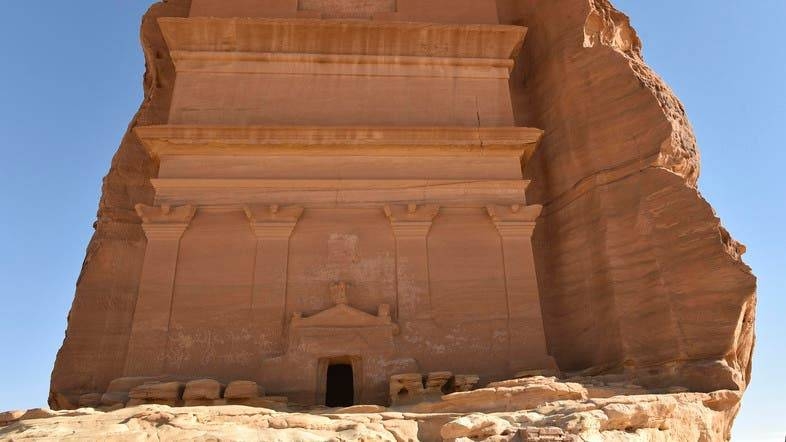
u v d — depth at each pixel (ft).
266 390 39.34
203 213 44.93
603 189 47.26
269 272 43.34
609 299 43.86
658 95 48.24
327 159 47.44
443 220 46.37
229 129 46.34
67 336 45.68
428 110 50.62
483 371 41.81
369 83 51.11
